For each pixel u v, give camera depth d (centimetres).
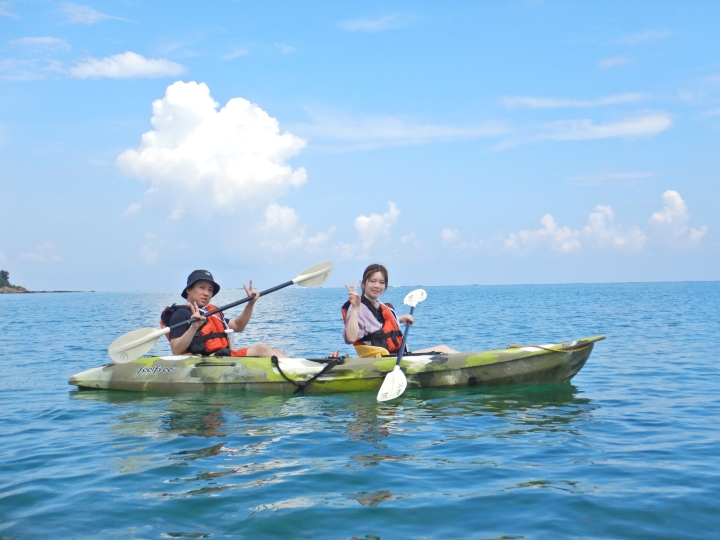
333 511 287
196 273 643
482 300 4022
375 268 634
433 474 340
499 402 539
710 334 1189
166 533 266
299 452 387
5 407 559
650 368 741
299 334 1354
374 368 602
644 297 4097
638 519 275
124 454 391
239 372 616
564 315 2020
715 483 319
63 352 1059
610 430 438
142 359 650
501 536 259
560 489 313
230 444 409
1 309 3569
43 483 334
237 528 270
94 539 261
